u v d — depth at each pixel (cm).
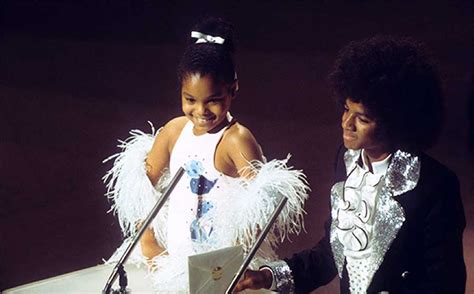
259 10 2464
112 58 2034
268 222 560
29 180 1288
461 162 1310
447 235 552
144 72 1916
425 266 560
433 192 554
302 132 1452
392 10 2414
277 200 635
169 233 683
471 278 985
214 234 655
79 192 1249
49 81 1847
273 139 1427
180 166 675
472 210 1161
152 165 697
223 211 648
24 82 1836
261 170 642
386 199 565
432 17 2300
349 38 2159
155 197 692
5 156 1377
